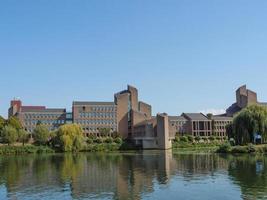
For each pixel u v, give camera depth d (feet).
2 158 521.65
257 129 451.12
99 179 252.83
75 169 326.03
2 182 246.27
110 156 529.45
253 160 355.36
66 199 186.60
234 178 239.91
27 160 466.29
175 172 283.38
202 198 182.60
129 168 325.83
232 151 463.42
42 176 275.80
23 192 207.10
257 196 183.42
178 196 188.24
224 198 181.06
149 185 222.07
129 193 198.08
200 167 311.06
